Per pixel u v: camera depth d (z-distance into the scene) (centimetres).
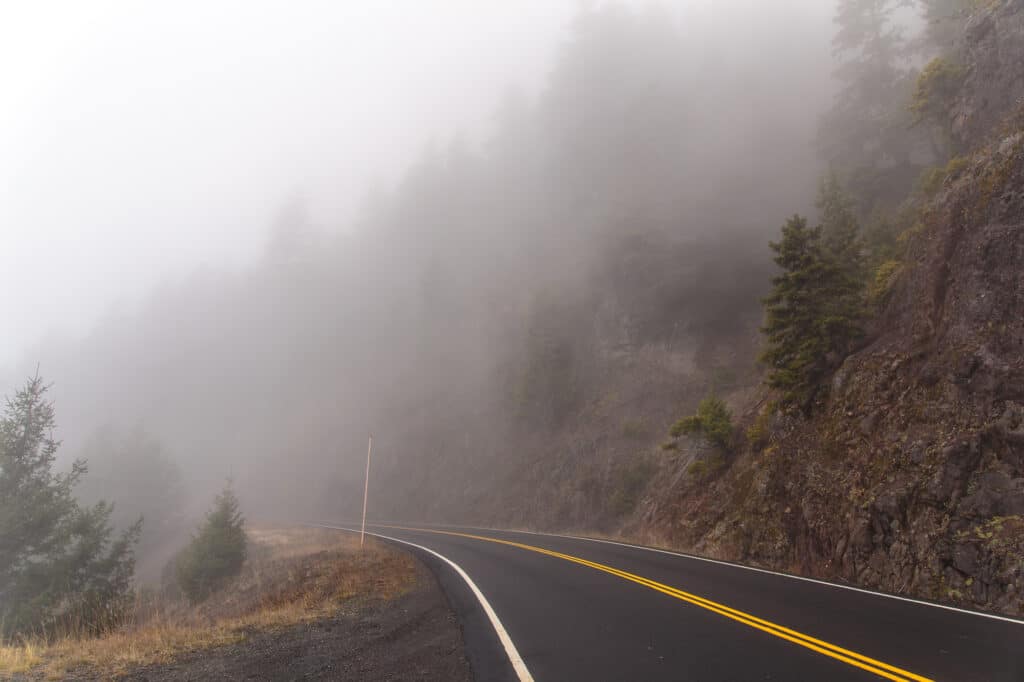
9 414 1859
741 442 1952
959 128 1656
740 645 595
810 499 1332
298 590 1407
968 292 1196
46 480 1881
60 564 1797
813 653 561
